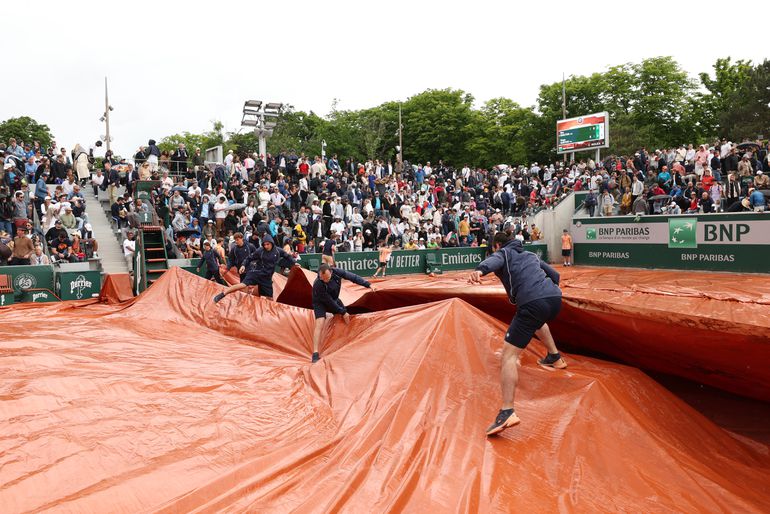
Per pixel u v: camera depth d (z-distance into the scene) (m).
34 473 3.32
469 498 3.32
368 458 3.68
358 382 4.90
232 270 13.65
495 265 4.27
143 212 16.06
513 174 31.22
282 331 7.74
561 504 3.39
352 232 20.38
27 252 13.53
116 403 4.50
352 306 8.83
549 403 4.59
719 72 58.72
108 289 12.04
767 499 3.88
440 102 54.78
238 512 3.03
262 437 4.05
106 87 35.16
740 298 6.05
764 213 15.52
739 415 5.64
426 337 5.19
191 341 7.45
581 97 53.38
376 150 54.50
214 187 20.30
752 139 48.91
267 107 27.31
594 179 24.70
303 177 22.30
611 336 6.25
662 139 53.38
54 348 6.39
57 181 18.55
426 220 24.11
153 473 3.40
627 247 19.73
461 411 4.41
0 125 58.91
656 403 4.97
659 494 3.63
